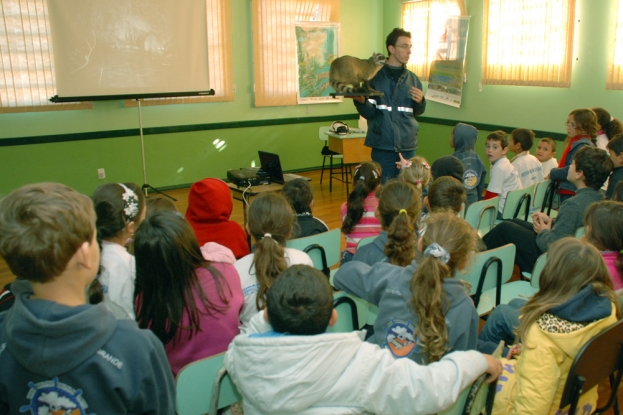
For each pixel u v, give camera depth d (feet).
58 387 2.71
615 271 5.80
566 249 4.65
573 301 4.41
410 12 23.02
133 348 2.82
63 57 16.94
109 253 5.23
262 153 14.03
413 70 23.44
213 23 20.30
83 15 17.03
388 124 12.37
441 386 3.64
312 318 3.54
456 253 4.80
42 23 16.93
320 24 22.74
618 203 5.90
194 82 19.76
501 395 5.01
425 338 4.48
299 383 3.43
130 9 17.88
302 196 8.70
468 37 20.44
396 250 5.98
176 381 4.28
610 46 15.67
